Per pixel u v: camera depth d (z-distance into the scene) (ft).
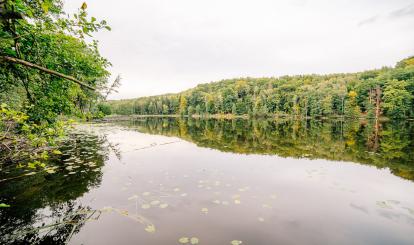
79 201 16.06
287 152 34.22
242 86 292.81
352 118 158.81
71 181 20.12
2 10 7.73
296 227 12.92
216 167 25.40
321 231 12.54
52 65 15.05
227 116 245.45
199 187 18.95
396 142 43.01
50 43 14.11
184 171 23.65
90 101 22.58
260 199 16.61
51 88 16.90
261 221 13.52
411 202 16.24
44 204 15.58
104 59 21.48
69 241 11.51
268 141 46.47
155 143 42.63
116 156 30.37
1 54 7.61
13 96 20.80
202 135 58.23
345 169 24.53
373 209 15.11
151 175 22.16
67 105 18.53
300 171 23.82
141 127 85.30
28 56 13.14
